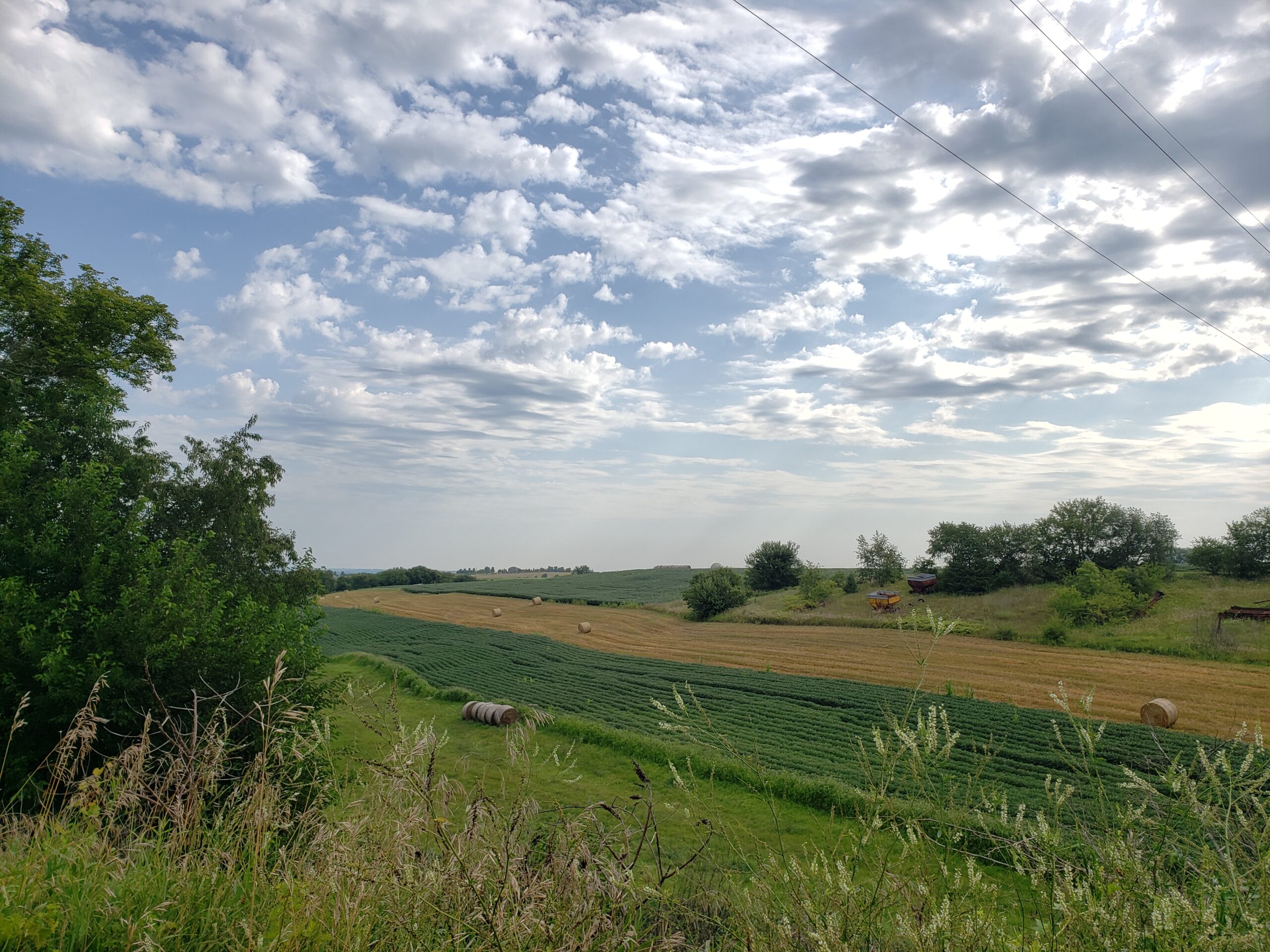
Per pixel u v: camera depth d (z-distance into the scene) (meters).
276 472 23.98
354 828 2.96
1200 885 2.68
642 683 35.31
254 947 2.66
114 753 11.71
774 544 76.44
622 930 2.79
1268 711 24.17
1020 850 2.91
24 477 14.34
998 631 40.62
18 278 22.30
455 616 70.62
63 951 2.69
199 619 13.45
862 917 2.61
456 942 2.62
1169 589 45.09
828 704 29.58
